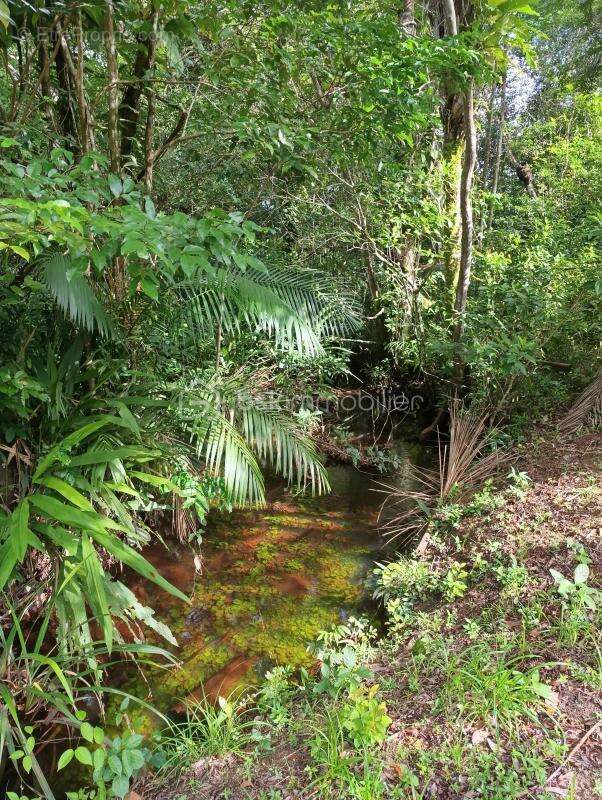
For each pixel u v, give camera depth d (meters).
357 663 2.38
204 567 3.32
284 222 5.43
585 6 6.86
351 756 1.82
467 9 4.49
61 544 1.94
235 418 3.21
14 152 2.22
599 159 6.68
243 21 2.89
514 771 1.66
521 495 3.33
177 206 4.12
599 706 1.86
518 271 5.04
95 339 2.84
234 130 2.80
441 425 5.50
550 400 4.64
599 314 4.80
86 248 1.69
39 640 1.90
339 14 3.09
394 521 3.87
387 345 5.88
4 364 2.34
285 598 3.04
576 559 2.59
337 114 3.32
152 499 3.35
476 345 4.52
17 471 2.45
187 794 1.81
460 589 2.70
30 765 1.68
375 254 5.46
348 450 5.04
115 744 1.81
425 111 3.32
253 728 2.12
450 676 2.11
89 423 2.45
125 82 2.67
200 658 2.59
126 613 2.74
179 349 3.69
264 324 2.84
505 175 10.66
